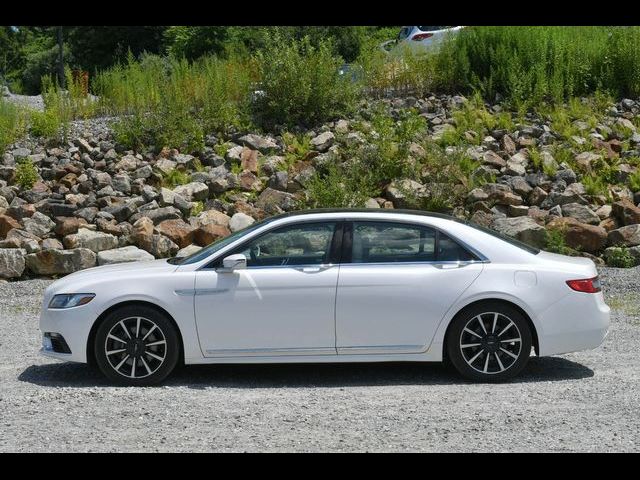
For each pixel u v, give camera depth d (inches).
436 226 314.7
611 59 757.3
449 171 601.0
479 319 306.7
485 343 307.3
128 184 612.7
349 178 599.2
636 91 743.7
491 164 631.2
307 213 321.4
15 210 580.1
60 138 684.1
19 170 625.6
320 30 1092.5
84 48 1646.2
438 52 780.6
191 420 257.3
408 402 277.6
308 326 305.4
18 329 413.1
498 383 307.1
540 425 249.8
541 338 307.3
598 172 627.8
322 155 639.8
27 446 233.5
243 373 329.4
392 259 310.5
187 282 307.6
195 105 737.0
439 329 306.0
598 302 313.4
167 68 888.9
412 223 315.0
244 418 259.3
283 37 783.1
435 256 311.3
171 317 308.0
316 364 344.5
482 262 310.3
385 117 666.2
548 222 567.5
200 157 657.0
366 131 669.9
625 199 585.6
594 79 749.9
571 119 701.3
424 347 306.7
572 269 313.7
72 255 520.7
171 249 542.9
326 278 306.3
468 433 242.7
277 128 695.1
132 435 242.8
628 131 682.2
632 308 440.5
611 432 242.7
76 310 308.5
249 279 306.8
